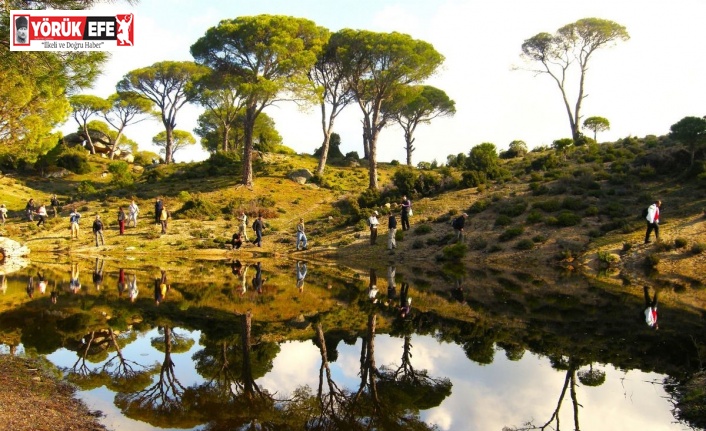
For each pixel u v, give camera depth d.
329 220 34.91
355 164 55.56
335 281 19.34
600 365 8.98
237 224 34.56
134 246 28.89
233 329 11.85
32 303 14.13
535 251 23.61
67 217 35.09
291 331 11.68
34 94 16.20
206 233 31.59
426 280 19.50
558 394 7.75
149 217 35.44
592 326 11.73
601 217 25.33
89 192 43.88
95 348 10.01
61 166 53.50
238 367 9.10
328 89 47.53
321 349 10.26
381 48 39.44
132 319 12.59
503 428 6.63
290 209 39.03
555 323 12.12
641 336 10.77
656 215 20.70
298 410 7.19
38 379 7.93
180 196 38.94
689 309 13.36
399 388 8.09
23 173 51.41
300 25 41.88
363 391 7.98
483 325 12.10
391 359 9.60
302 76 39.03
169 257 26.98
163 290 16.88
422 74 41.25
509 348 10.13
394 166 57.91
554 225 25.48
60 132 29.66
